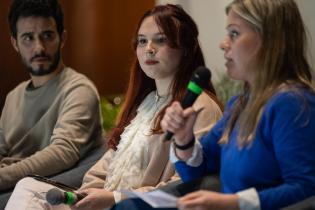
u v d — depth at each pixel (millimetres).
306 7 4863
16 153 4016
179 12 3014
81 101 3793
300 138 2119
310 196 2105
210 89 3127
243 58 2248
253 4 2223
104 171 3260
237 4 2271
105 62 6395
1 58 5816
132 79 3262
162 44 2977
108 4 6312
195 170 2609
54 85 3963
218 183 2521
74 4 6207
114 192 2854
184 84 2977
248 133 2225
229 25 2283
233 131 2361
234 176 2275
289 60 2244
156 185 2910
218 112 2896
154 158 2928
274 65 2217
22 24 3955
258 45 2221
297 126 2125
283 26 2217
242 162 2238
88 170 3605
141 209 2432
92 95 3875
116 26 6367
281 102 2158
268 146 2207
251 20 2213
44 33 3945
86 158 3779
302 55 2289
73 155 3650
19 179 3506
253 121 2215
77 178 3572
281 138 2139
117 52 6402
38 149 3955
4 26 5770
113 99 5938
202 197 2062
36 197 3016
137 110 3197
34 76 4043
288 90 2174
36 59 3945
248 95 2391
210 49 5781
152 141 2951
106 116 5109
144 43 3025
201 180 2541
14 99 4152
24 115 4023
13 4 4039
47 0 3932
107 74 6426
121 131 3266
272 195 2104
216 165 2641
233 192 2297
